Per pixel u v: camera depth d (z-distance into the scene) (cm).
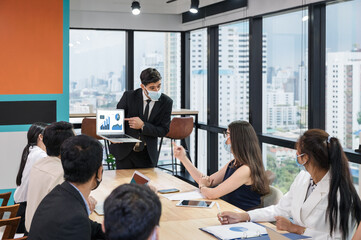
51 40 508
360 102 430
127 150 419
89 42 739
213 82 706
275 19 556
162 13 757
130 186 123
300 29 507
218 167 710
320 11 479
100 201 302
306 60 499
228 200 324
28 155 323
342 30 453
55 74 512
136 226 114
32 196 253
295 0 499
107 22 735
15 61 495
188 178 714
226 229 243
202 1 680
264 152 582
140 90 430
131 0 732
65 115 520
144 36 766
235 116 653
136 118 405
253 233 237
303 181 255
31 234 183
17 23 493
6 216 321
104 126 412
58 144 255
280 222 247
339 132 461
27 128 503
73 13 716
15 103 497
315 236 238
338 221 231
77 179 191
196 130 748
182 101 795
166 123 429
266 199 322
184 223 258
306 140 237
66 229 175
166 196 318
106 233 117
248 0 592
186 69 788
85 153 191
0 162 495
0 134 493
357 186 430
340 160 231
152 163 428
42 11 502
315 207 241
